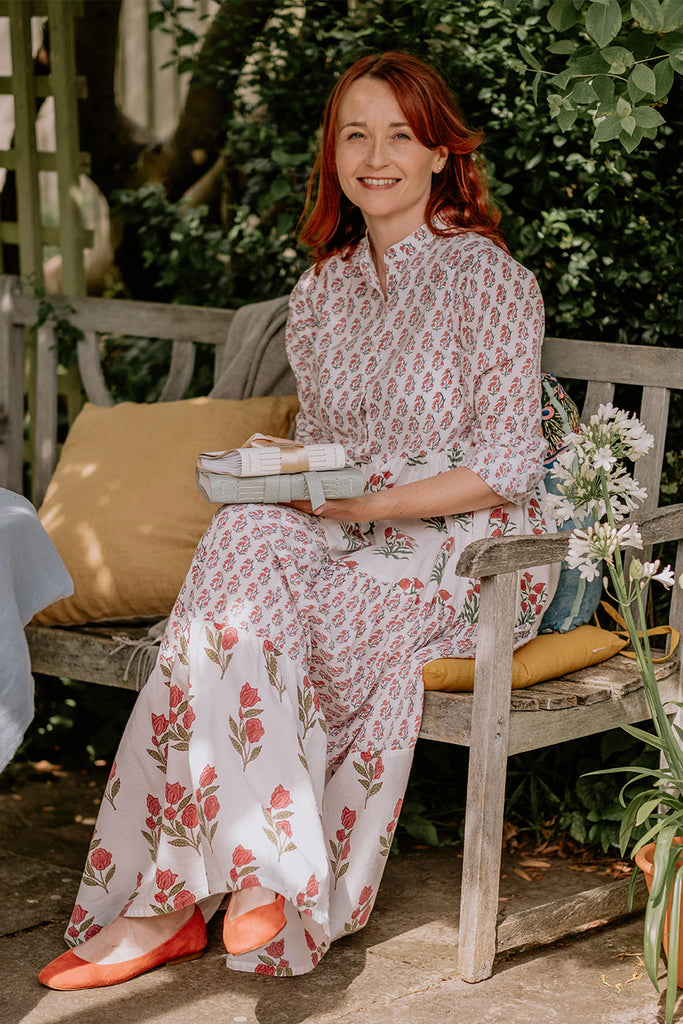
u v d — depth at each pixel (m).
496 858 2.33
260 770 2.18
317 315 2.84
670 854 2.15
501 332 2.53
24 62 3.82
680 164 3.08
